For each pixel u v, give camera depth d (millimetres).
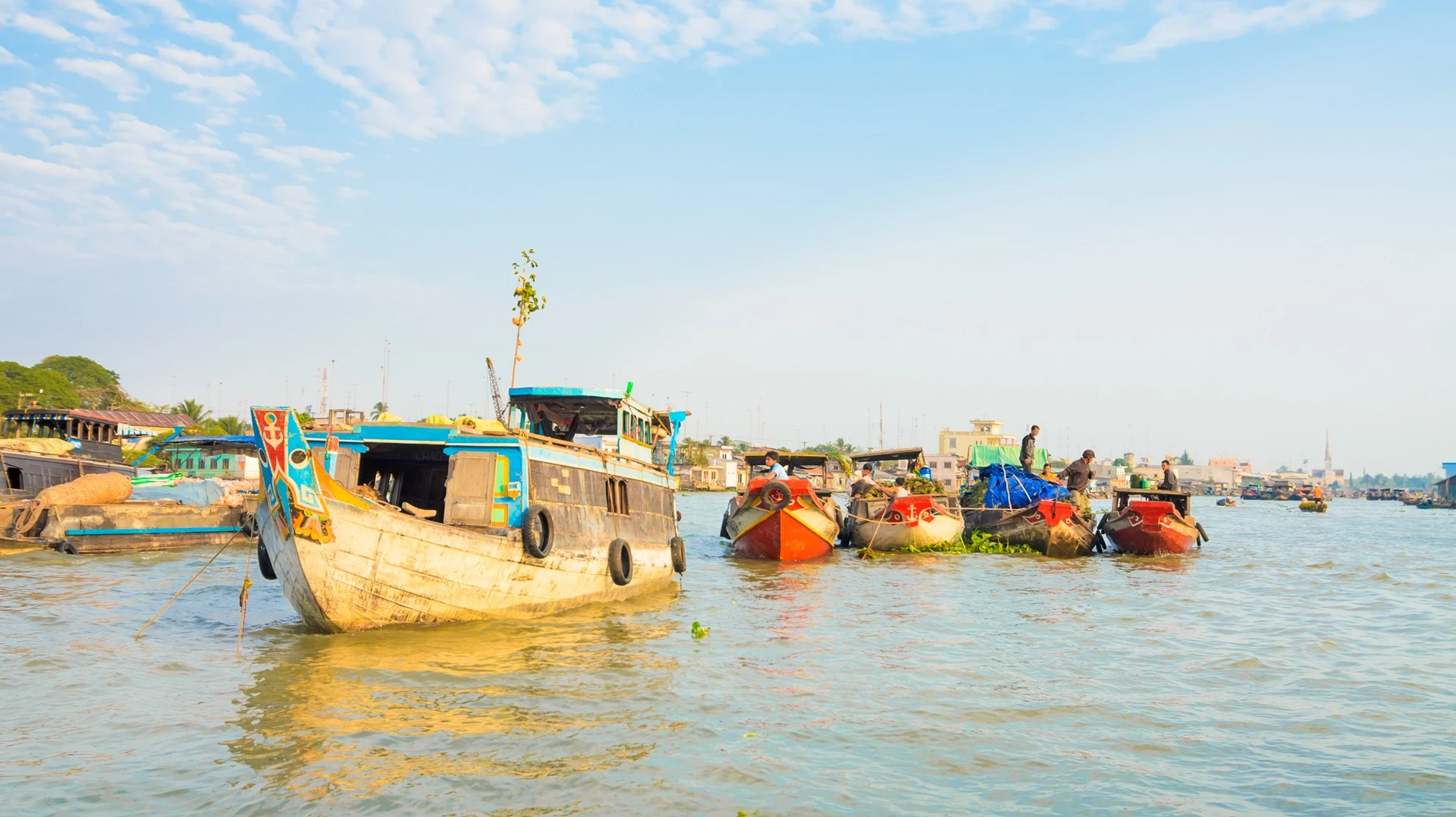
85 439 34125
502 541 13984
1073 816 7844
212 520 27859
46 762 8586
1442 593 21344
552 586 15211
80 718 9844
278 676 11422
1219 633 15953
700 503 81625
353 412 15438
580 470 16344
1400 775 8867
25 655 12445
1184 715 10812
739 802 7957
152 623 14609
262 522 13188
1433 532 50062
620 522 17844
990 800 8156
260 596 17578
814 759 9078
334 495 12320
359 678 11391
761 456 33281
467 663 12266
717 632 15258
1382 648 14734
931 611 17953
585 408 19984
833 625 16234
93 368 95438
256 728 9547
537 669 12086
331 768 8500
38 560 23312
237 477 43125
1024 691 11805
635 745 9305
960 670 12922
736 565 26406
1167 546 29625
